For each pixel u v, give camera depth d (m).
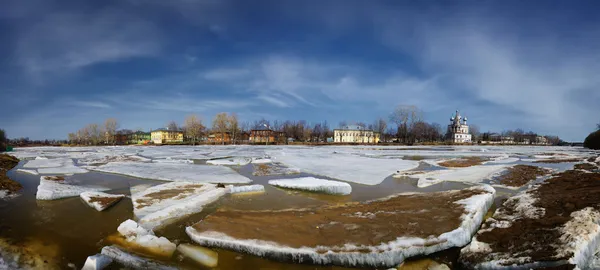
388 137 119.44
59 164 26.55
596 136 61.38
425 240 7.54
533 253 6.38
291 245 7.48
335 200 13.05
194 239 8.23
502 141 125.19
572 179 14.94
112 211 11.23
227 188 14.68
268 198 13.40
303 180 16.42
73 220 10.08
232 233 8.37
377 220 9.23
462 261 6.87
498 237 7.64
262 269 6.85
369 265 6.94
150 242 8.02
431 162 29.12
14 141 110.31
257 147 68.06
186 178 18.44
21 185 16.09
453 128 121.75
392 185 16.62
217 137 105.38
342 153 42.22
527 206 10.08
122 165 25.28
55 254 7.39
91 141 101.62
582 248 6.26
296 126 108.25
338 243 7.54
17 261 6.86
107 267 6.73
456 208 10.12
